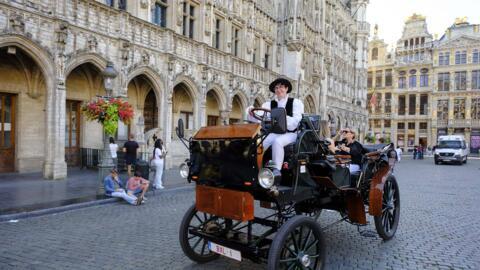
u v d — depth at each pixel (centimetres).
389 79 6781
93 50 1395
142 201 1019
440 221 864
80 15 1341
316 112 3606
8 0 1105
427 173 2272
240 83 2406
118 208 934
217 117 2627
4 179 1288
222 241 474
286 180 484
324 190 554
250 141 429
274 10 3091
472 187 1549
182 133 527
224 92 2239
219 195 459
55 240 643
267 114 523
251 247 445
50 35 1249
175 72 1827
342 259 570
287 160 481
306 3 3281
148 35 1662
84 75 1689
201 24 2084
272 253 412
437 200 1187
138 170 1050
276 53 3117
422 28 6425
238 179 448
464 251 624
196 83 1991
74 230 711
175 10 1895
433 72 6306
